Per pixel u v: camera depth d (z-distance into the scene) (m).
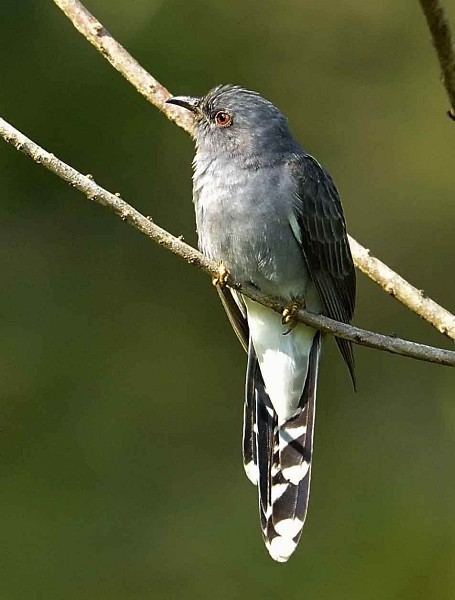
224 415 14.79
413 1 16.64
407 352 7.88
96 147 14.92
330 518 13.81
